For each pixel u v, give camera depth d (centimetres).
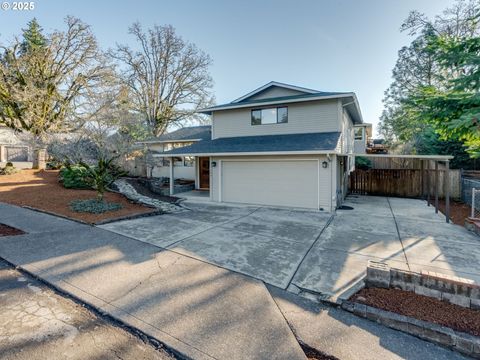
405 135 2248
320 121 1193
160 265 474
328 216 906
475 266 478
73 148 957
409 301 343
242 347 273
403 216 910
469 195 1074
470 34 1450
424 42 1958
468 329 288
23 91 1507
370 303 343
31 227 680
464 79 769
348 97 1145
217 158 1204
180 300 360
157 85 2636
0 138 1944
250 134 1363
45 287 393
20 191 1109
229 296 372
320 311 340
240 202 1166
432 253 545
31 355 256
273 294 381
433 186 1315
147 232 682
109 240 607
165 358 261
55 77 1695
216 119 1462
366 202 1229
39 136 1370
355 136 2014
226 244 597
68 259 490
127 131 1126
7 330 292
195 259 506
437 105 852
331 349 274
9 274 432
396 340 288
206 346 274
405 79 2214
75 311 334
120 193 1203
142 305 346
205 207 1078
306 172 1035
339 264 486
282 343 280
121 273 439
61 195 1055
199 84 2752
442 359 263
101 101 1195
